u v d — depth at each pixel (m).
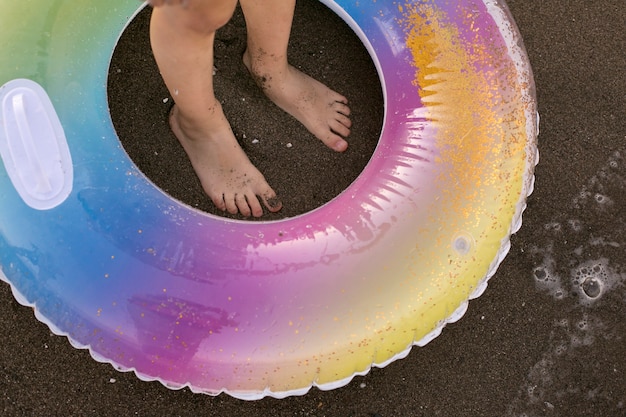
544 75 1.09
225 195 0.98
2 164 0.84
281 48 0.95
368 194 0.89
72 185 0.85
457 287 0.86
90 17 0.93
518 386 0.96
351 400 0.94
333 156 1.03
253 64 0.99
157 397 0.92
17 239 0.83
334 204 0.89
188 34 0.75
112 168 0.87
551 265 1.01
